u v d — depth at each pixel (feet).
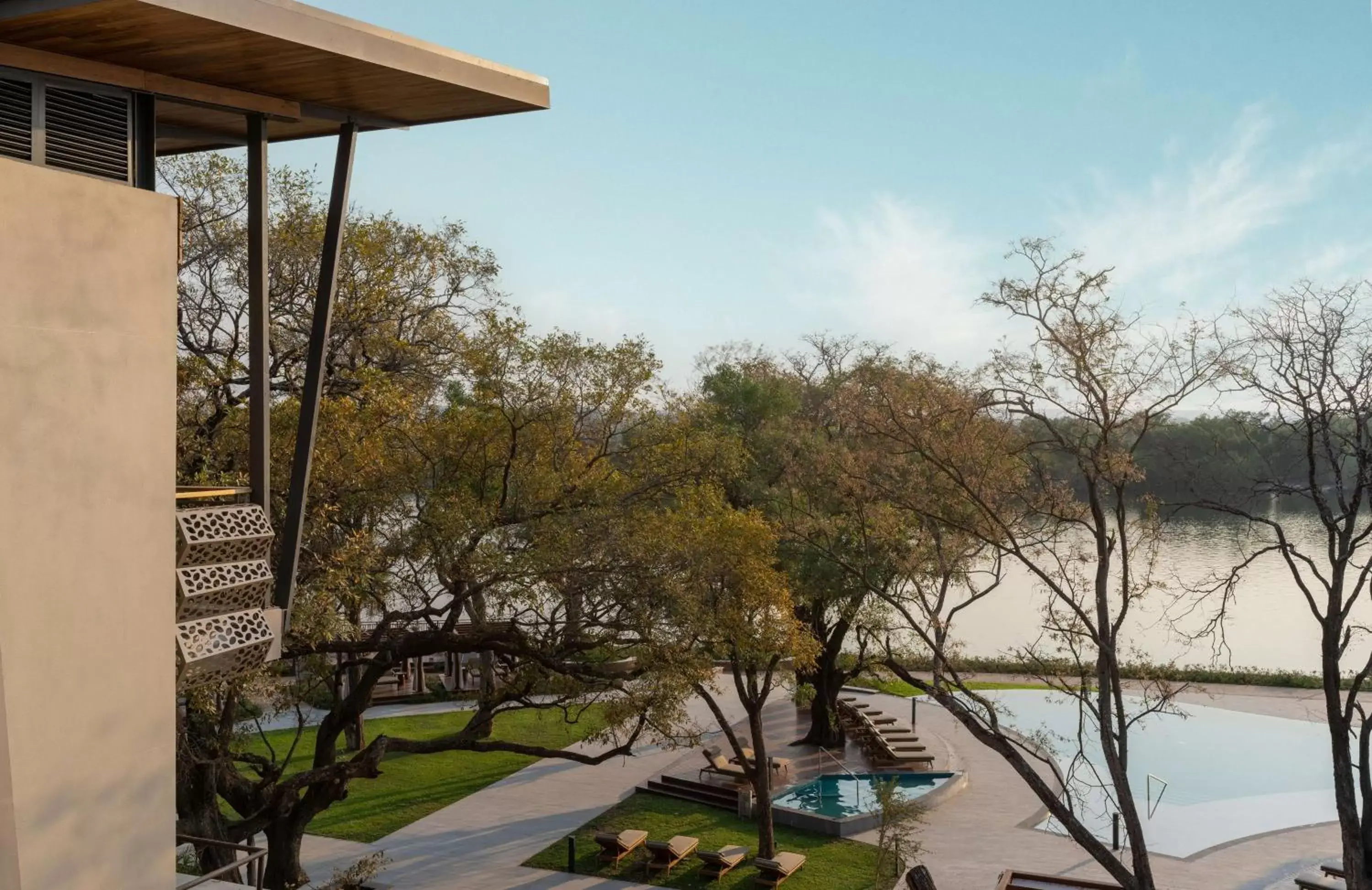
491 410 64.95
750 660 70.69
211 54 26.78
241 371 55.77
